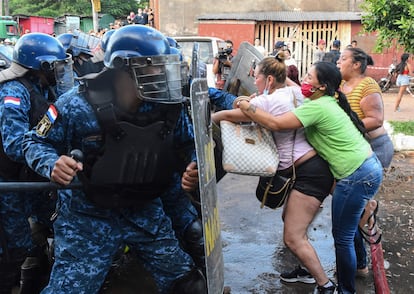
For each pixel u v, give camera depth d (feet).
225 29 61.16
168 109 7.95
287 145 10.56
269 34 62.23
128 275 12.87
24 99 9.57
